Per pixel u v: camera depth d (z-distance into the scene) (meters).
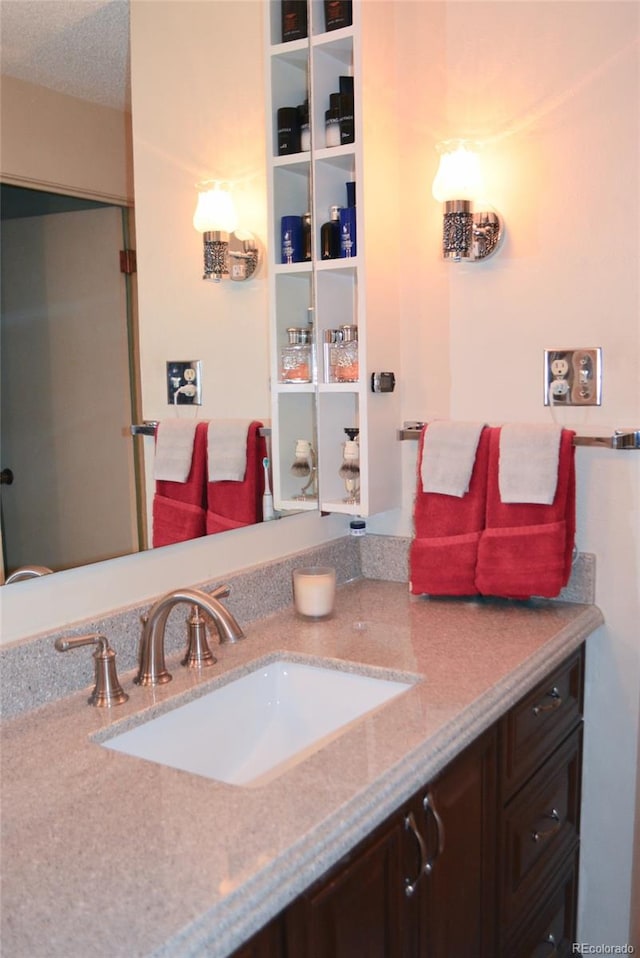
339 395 1.99
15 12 1.24
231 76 1.67
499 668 1.44
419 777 1.11
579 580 1.82
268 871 0.87
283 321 1.82
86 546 1.37
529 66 1.77
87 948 0.75
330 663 1.49
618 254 1.72
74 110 1.34
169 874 0.86
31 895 0.83
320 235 1.88
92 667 1.35
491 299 1.87
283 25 1.79
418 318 1.96
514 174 1.81
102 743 1.20
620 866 1.88
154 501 1.50
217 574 1.66
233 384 1.69
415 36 1.89
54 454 1.30
